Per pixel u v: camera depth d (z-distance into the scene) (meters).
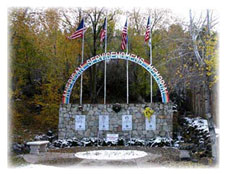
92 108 15.55
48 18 20.42
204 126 15.24
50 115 18.84
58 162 9.59
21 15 18.12
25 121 19.03
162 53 20.23
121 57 15.77
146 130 15.20
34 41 19.61
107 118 15.41
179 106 22.55
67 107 15.59
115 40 23.62
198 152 11.16
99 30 21.47
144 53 22.16
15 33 17.72
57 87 19.45
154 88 22.53
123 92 24.84
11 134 15.85
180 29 17.69
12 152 12.20
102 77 24.64
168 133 15.07
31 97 22.22
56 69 20.06
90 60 15.86
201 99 18.50
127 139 15.14
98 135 15.28
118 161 9.65
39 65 20.61
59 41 20.56
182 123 18.50
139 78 23.34
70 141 14.65
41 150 12.38
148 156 10.75
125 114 15.38
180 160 9.85
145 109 15.28
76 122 15.45
